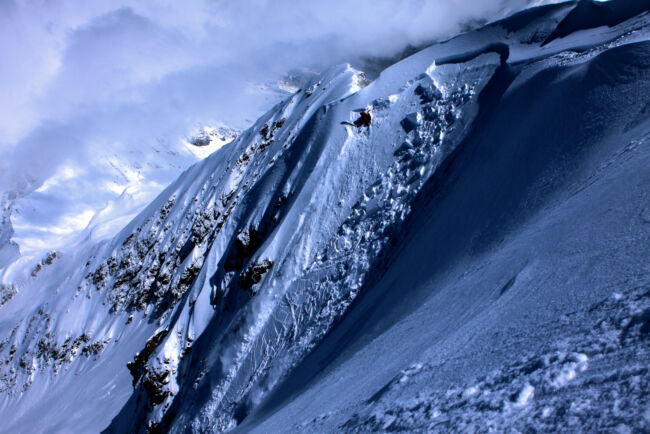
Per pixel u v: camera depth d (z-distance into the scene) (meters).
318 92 57.41
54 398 80.06
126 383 67.38
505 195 17.38
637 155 10.59
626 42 19.41
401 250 24.28
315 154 37.34
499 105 25.08
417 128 31.02
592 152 14.34
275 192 41.34
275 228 35.97
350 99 38.81
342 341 20.42
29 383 94.69
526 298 7.07
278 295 30.12
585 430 2.90
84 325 97.31
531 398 3.77
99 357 84.06
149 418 38.47
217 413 27.62
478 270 12.64
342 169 33.69
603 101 16.53
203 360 34.12
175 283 69.50
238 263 41.12
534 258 9.09
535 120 19.89
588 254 7.01
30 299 140.12
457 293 11.83
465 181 22.38
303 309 27.88
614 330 4.09
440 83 32.44
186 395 34.00
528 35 29.78
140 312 83.94
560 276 6.98
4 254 196.38
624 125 14.07
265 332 28.84
